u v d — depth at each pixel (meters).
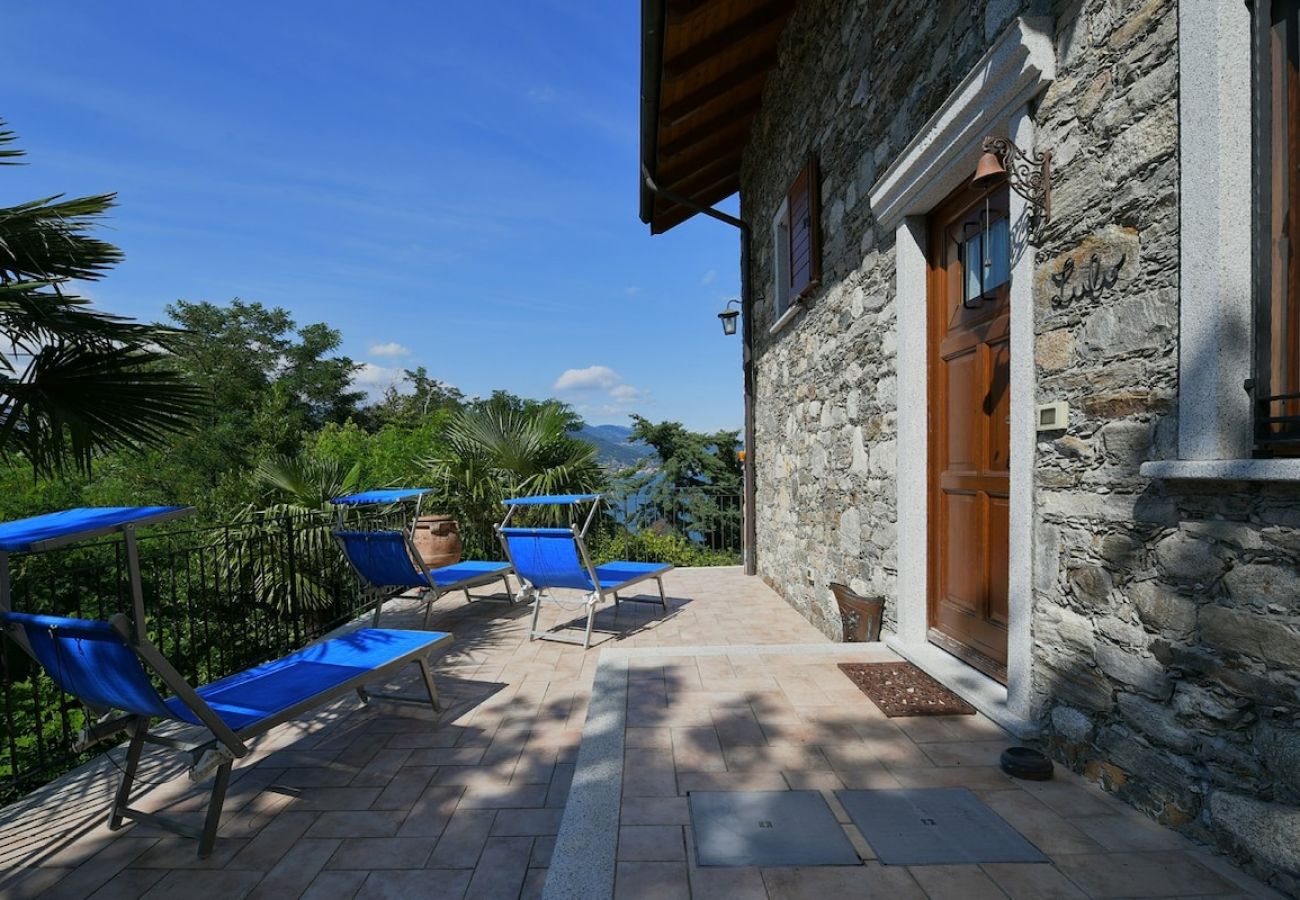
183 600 6.92
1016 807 1.90
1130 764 1.89
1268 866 1.49
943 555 3.26
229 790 2.52
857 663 3.24
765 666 3.22
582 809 1.95
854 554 4.16
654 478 10.34
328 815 2.33
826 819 1.87
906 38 3.30
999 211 2.74
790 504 5.83
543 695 3.52
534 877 1.96
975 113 2.51
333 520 6.14
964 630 3.05
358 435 14.76
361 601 6.20
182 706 2.16
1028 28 2.14
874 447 3.82
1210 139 1.58
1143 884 1.54
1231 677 1.56
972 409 2.97
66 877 2.00
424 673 3.21
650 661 3.32
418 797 2.44
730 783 2.09
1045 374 2.23
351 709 3.33
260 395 23.81
